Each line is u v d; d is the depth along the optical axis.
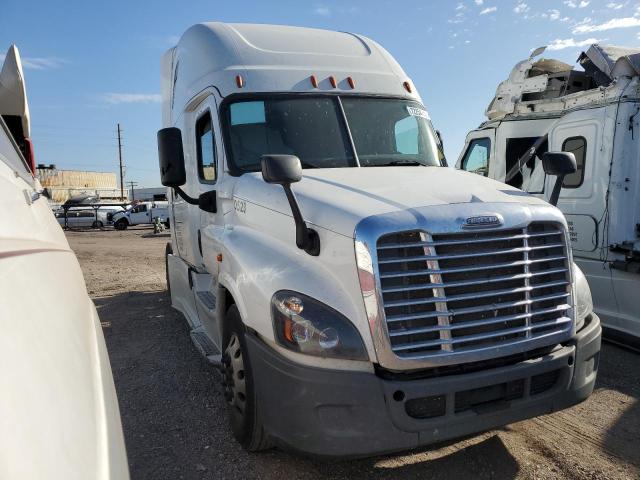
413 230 2.70
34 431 0.98
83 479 1.05
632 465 3.33
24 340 1.13
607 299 5.91
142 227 35.03
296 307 2.75
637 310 5.57
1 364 0.99
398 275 2.66
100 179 70.62
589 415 4.05
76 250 17.78
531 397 2.91
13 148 2.60
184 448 3.55
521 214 2.96
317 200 3.08
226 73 4.45
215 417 4.02
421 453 3.47
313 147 4.23
